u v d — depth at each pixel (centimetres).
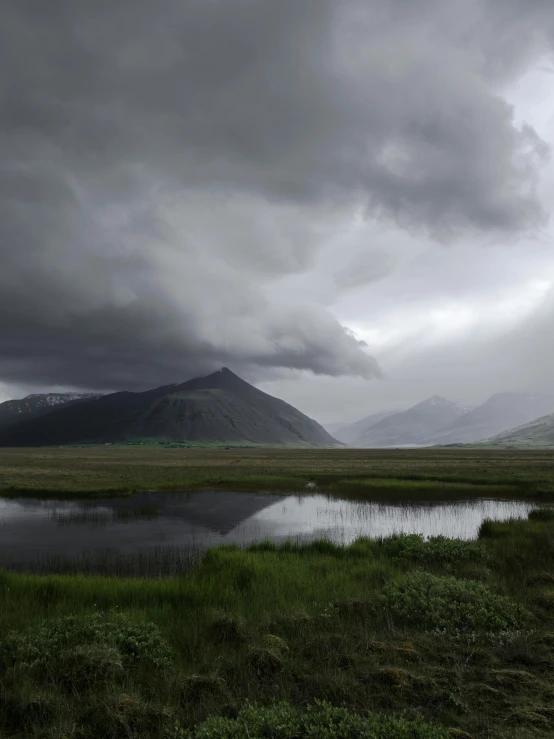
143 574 1530
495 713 551
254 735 485
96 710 543
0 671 648
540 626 829
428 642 750
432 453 16038
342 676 622
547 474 4778
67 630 755
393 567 1300
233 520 2692
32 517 2784
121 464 8238
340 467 6762
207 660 690
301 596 1028
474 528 2428
